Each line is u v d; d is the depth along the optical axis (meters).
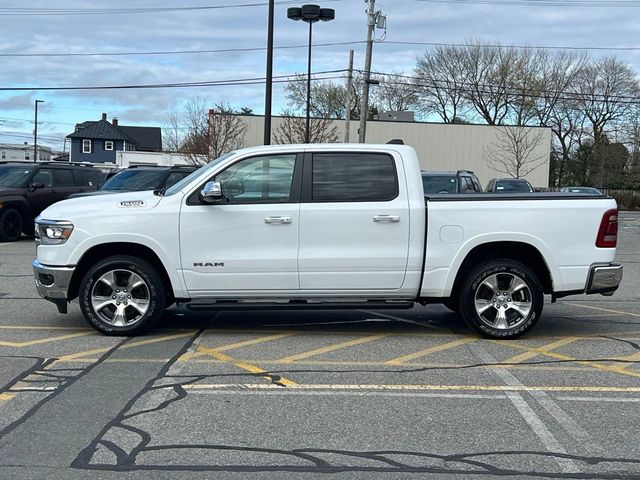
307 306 6.68
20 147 105.81
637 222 33.44
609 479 3.70
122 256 6.68
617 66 60.66
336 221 6.52
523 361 6.07
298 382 5.36
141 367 5.74
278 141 38.56
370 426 4.43
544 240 6.62
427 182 15.01
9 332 7.00
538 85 61.72
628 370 5.81
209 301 6.66
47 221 6.64
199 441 4.16
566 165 64.50
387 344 6.66
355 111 66.00
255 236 6.53
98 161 78.00
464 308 6.79
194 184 6.62
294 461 3.89
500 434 4.32
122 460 3.88
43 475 3.68
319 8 19.45
